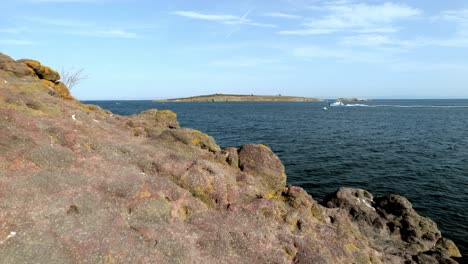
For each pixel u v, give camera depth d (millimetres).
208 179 15859
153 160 16328
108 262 9961
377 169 40375
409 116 132750
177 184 15398
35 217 10430
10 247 9273
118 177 13945
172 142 19906
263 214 15367
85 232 10586
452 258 18516
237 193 16344
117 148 16547
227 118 113812
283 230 14781
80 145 15484
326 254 14016
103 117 22062
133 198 13172
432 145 58031
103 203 12367
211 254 12016
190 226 13273
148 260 10555
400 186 33906
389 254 17781
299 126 88375
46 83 24219
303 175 37500
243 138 63625
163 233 12062
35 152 13352
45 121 16328
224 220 14273
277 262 12500
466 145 58312
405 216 21656
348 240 16125
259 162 20125
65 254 9648
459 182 35250
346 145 56969
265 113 147750
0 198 10648
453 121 108875
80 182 12898
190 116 122125
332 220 18312
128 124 22266
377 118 120250
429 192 32062
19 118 15352
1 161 12328
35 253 9312
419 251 19047
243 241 13070
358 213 22406
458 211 27266
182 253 11375
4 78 20312
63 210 11094
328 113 151375
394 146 56562
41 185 11844
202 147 21547
